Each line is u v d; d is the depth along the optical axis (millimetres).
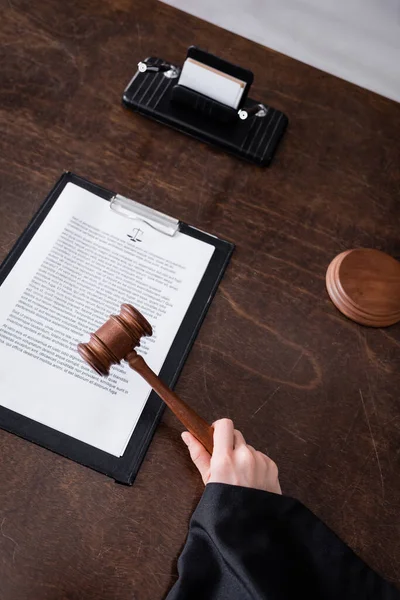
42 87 966
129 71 1018
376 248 954
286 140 1013
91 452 725
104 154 931
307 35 1262
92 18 1051
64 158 913
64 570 673
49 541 682
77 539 688
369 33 1268
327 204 972
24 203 861
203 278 860
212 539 645
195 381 794
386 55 1271
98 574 678
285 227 935
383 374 857
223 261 881
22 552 672
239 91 929
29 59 987
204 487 737
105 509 707
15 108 937
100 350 669
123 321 683
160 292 833
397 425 826
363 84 1249
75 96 971
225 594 637
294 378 828
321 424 806
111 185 908
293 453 780
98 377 761
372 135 1061
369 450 801
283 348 845
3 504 688
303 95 1073
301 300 885
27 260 812
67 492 706
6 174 877
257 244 910
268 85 1067
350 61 1262
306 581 661
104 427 738
